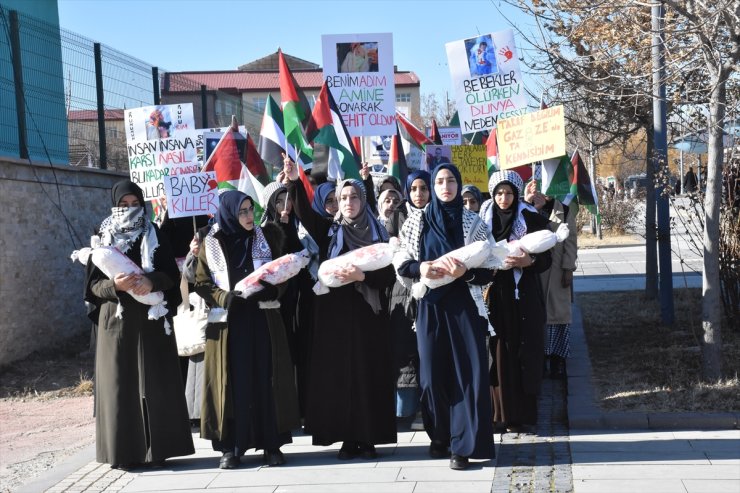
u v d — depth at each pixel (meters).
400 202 7.32
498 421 6.83
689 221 9.86
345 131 8.18
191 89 15.63
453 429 5.92
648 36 9.47
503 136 8.20
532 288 6.72
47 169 11.34
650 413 6.84
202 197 7.89
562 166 8.48
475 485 5.57
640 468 5.71
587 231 30.97
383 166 11.79
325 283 6.09
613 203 29.92
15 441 7.63
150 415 6.15
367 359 6.23
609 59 9.03
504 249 5.93
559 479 5.60
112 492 5.79
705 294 7.60
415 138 10.89
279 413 6.23
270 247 6.34
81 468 6.39
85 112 12.47
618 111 11.40
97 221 12.57
